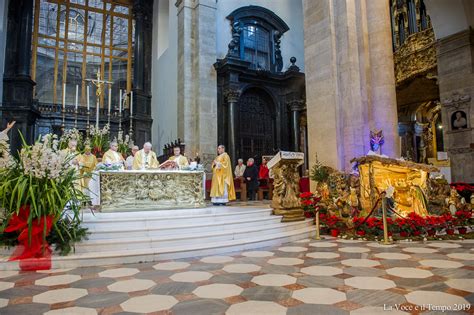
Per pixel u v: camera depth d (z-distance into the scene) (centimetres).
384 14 920
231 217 690
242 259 486
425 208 729
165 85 1842
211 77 1551
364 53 912
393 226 628
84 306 294
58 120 1886
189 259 495
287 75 1789
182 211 747
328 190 814
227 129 1600
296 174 781
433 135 2030
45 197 477
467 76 1223
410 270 397
